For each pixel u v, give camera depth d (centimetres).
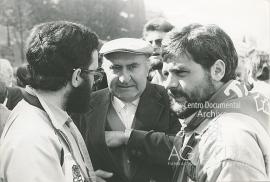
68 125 117
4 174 98
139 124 132
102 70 131
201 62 97
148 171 130
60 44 107
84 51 110
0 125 126
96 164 134
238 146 88
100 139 133
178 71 100
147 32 140
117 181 132
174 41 99
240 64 137
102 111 134
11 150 97
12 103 130
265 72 141
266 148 93
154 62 135
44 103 106
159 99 133
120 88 132
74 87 112
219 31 100
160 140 127
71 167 105
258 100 100
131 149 130
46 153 97
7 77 133
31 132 98
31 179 93
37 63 107
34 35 110
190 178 103
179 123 129
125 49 127
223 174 87
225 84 100
